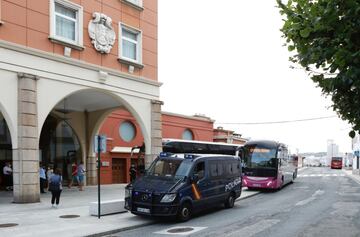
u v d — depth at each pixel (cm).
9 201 1722
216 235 1087
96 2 2067
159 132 2403
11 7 1664
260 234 1094
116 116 3062
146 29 2398
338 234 1089
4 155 2398
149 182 1372
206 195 1477
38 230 1123
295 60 644
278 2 583
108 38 2106
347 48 508
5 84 1625
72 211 1476
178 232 1144
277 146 2581
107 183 2948
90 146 2827
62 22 1914
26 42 1712
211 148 3020
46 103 1775
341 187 2808
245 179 2566
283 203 1852
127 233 1140
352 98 576
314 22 511
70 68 1894
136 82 2283
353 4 477
